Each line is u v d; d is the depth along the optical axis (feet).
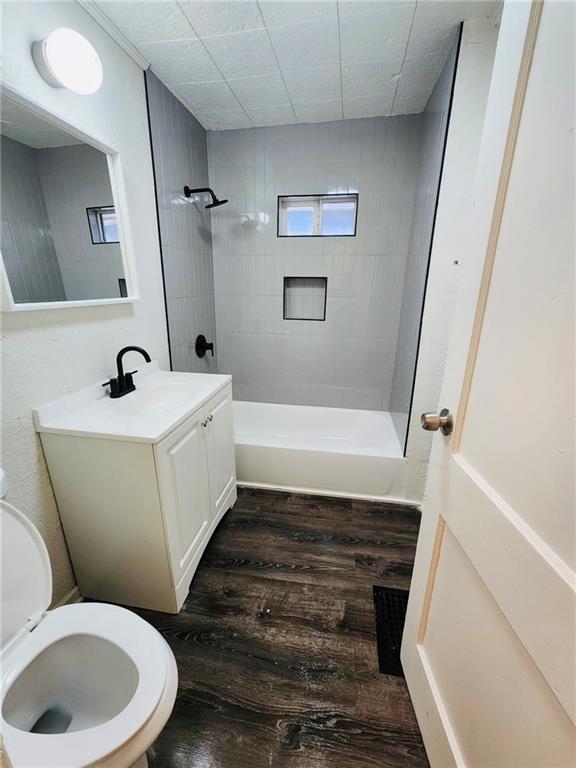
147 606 4.40
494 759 1.97
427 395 6.10
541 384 1.61
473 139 4.92
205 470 4.94
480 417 2.19
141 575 4.23
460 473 2.39
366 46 4.91
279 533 5.80
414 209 7.30
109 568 4.29
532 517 1.65
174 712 3.37
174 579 4.18
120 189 4.85
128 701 2.77
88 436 3.67
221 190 8.13
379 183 7.45
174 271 6.68
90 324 4.52
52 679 2.85
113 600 4.47
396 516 6.26
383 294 8.16
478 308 2.22
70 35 3.58
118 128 4.82
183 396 5.31
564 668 1.43
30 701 2.72
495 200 2.04
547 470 1.55
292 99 6.40
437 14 4.35
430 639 3.01
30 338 3.67
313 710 3.38
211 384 5.35
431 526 2.93
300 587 4.75
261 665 3.78
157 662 2.62
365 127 7.17
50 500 4.02
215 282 8.80
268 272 8.50
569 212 1.44
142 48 4.93
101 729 2.20
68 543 4.26
